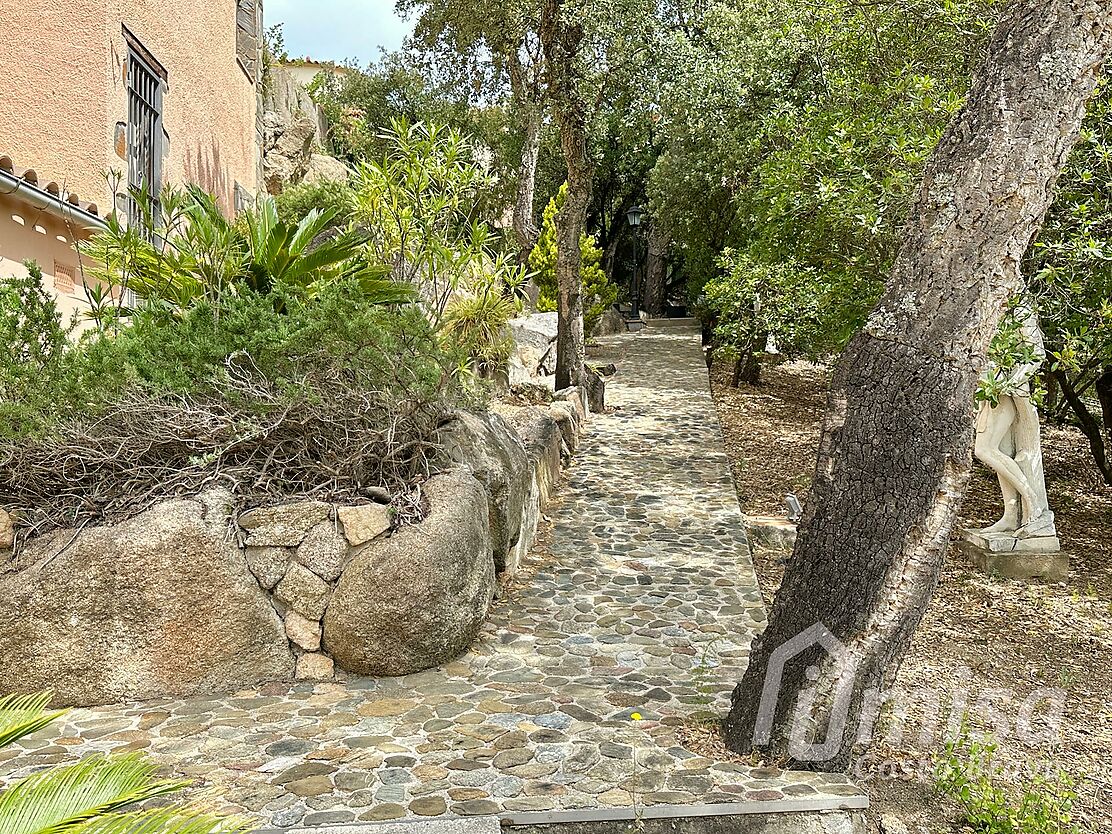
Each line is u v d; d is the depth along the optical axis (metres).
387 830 3.27
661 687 4.79
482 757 3.93
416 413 5.59
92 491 5.03
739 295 11.23
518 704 4.54
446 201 8.20
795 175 7.89
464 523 5.23
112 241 6.27
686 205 18.38
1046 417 9.71
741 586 6.57
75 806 2.25
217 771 3.78
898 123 7.19
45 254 6.79
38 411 4.97
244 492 5.05
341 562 4.95
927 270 3.60
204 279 6.54
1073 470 10.61
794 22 9.80
